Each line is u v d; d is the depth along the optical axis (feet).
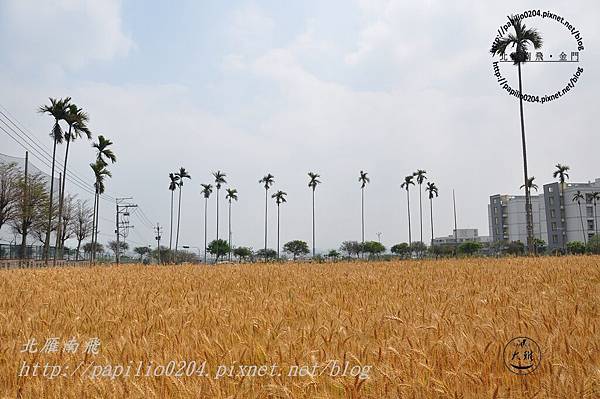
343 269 69.56
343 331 17.66
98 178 173.27
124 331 20.70
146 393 12.22
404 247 309.22
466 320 20.02
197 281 48.26
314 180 322.96
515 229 376.68
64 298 33.47
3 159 154.30
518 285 34.86
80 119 130.00
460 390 11.71
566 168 265.13
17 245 178.50
